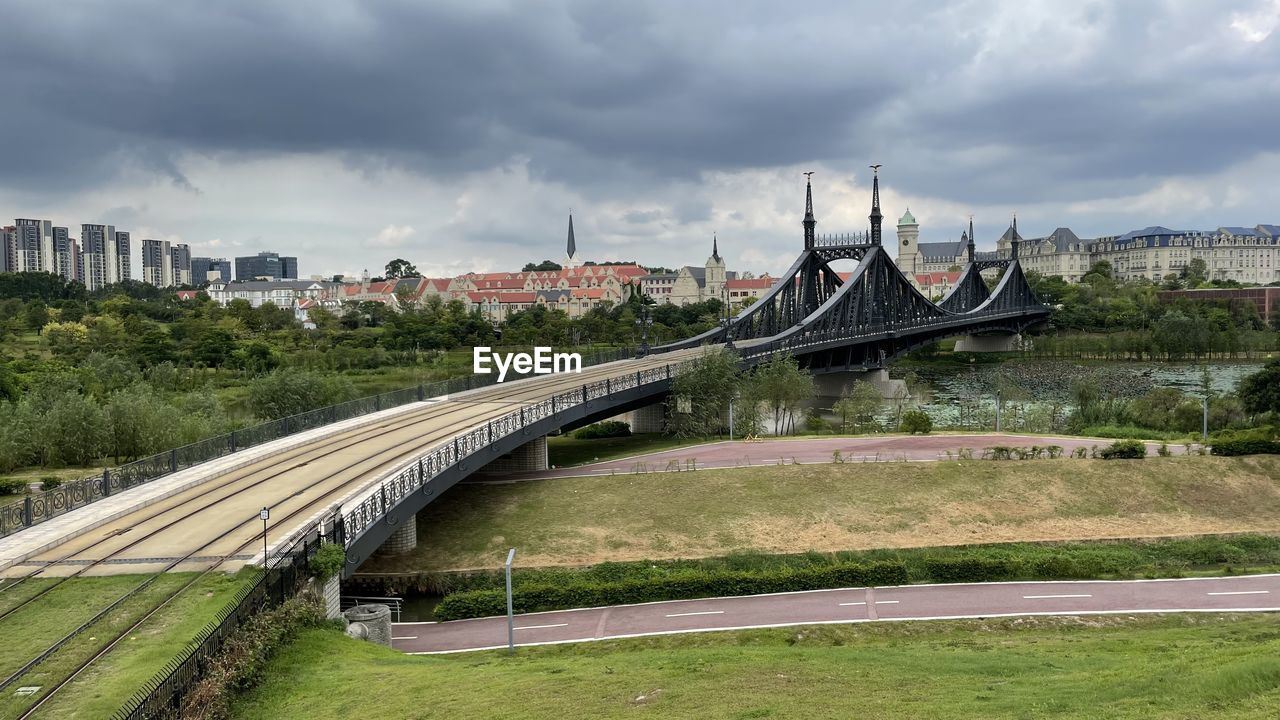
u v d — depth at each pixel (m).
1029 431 82.88
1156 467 60.31
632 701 26.11
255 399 87.19
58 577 30.75
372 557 48.81
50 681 22.95
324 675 27.86
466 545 50.47
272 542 34.28
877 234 140.00
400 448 53.31
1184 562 49.66
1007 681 28.39
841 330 121.06
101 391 92.25
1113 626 39.47
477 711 25.12
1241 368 156.62
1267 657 26.23
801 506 55.81
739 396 81.19
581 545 50.78
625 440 82.94
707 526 53.34
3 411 70.00
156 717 21.22
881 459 63.94
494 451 52.31
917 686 27.75
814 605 42.28
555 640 38.62
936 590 44.19
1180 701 23.08
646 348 111.75
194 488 43.91
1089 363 170.50
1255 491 58.00
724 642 38.12
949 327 158.38
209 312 173.25
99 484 41.25
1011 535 52.91
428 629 40.53
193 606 28.00
